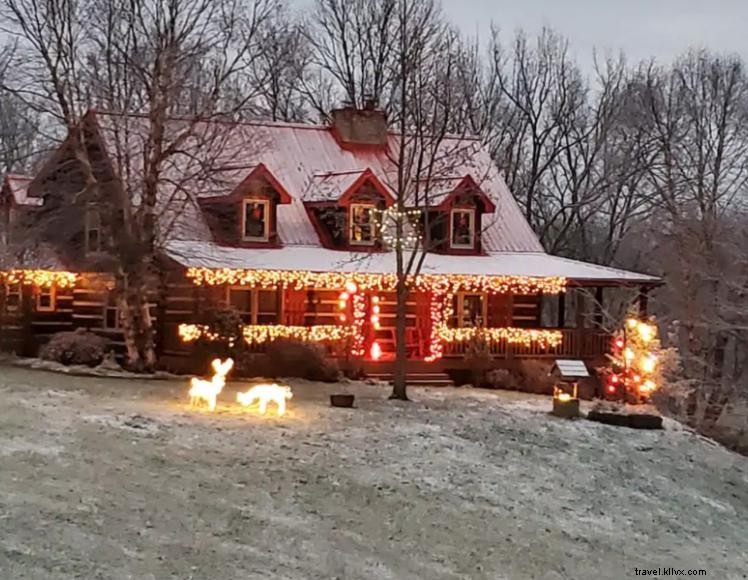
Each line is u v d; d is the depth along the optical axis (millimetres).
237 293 30375
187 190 29234
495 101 50938
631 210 48719
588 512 18141
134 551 12703
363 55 47750
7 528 12750
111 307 30859
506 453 20703
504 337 31984
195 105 30391
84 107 28750
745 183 43000
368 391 27438
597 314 37562
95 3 28453
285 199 30828
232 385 26703
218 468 17047
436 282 30359
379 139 35500
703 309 38938
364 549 14281
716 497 20828
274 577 12562
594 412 25000
